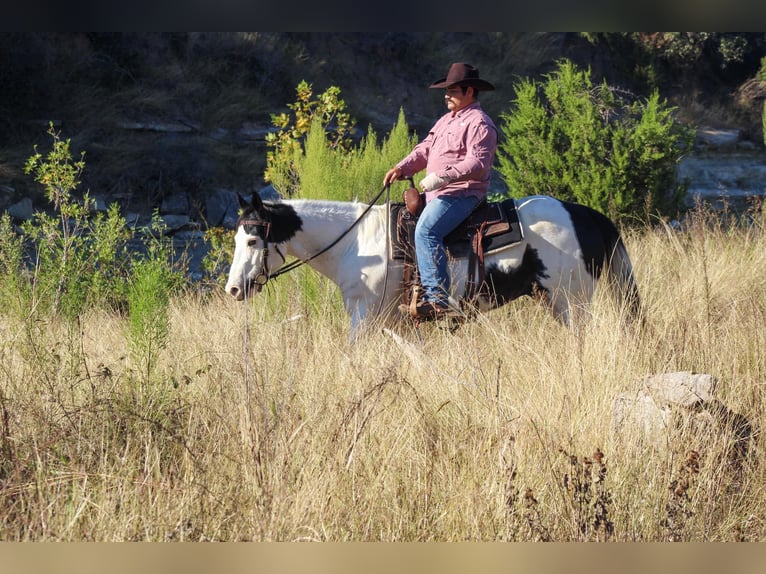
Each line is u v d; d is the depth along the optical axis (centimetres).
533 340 763
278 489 493
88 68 2153
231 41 2419
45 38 2117
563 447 557
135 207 1884
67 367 674
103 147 1983
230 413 600
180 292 1148
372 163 1034
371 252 798
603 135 1411
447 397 644
